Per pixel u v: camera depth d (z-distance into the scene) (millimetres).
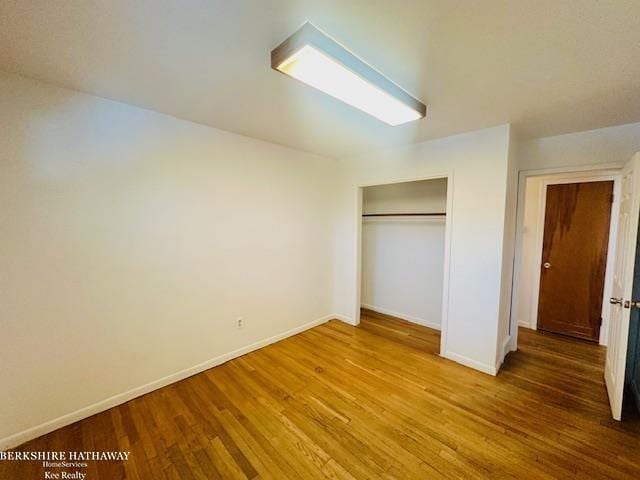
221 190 2678
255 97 1973
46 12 1162
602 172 2588
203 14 1180
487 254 2535
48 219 1812
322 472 1547
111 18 1204
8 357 1706
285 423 1922
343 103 2051
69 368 1916
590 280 3299
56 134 1818
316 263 3711
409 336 3428
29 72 1654
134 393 2201
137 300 2207
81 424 1912
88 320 1985
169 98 1992
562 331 3502
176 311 2426
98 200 1997
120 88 1851
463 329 2719
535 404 2127
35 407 1796
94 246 1993
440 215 3582
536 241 3654
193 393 2266
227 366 2701
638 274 2354
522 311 3814
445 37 1313
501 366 2707
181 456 1654
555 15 1151
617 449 1694
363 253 4574
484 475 1521
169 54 1479
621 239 2281
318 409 2068
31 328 1774
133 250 2172
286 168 3246
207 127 2543
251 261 2961
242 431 1849
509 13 1147
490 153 2490
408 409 2066
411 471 1549
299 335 3453
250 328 2988
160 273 2322
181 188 2410
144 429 1869
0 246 1663
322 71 1481
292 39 1314
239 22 1233
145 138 2191
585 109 2068
